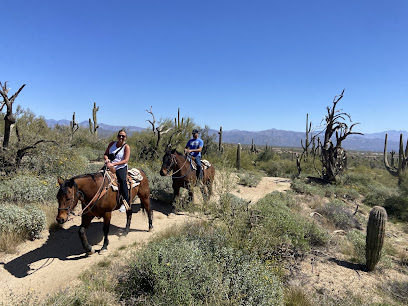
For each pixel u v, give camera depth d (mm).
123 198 6094
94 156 17922
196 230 6789
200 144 9234
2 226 5980
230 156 22422
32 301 4172
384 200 14219
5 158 9328
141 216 8508
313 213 9766
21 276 4883
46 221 6809
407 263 7289
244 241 5781
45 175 10227
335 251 7453
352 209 12789
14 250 5680
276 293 4492
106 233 5926
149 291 4605
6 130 9344
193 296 4215
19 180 8328
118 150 6039
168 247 5277
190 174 8766
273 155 32062
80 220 7605
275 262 5660
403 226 11156
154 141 17938
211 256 5254
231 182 7145
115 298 4359
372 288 5605
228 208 6449
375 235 6246
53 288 4594
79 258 5656
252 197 12875
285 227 7086
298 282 5328
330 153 17547
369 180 19547
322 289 5258
